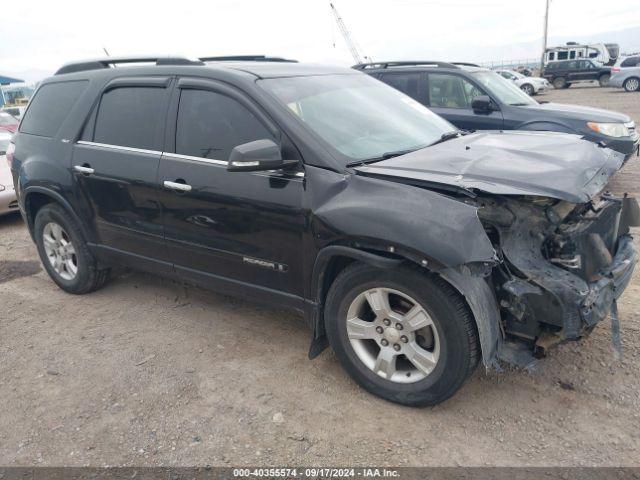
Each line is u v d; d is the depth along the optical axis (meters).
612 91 27.39
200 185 3.55
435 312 2.78
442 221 2.64
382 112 3.87
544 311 2.75
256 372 3.50
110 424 3.08
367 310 3.16
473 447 2.74
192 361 3.68
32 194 4.79
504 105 7.61
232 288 3.68
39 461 2.82
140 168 3.88
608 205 3.21
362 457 2.72
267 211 3.27
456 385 2.84
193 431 2.98
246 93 3.45
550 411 2.96
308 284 3.25
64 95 4.64
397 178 2.92
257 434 2.92
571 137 3.75
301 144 3.19
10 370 3.70
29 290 5.09
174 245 3.87
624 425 2.82
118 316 4.41
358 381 3.20
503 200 2.86
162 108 3.86
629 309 3.98
